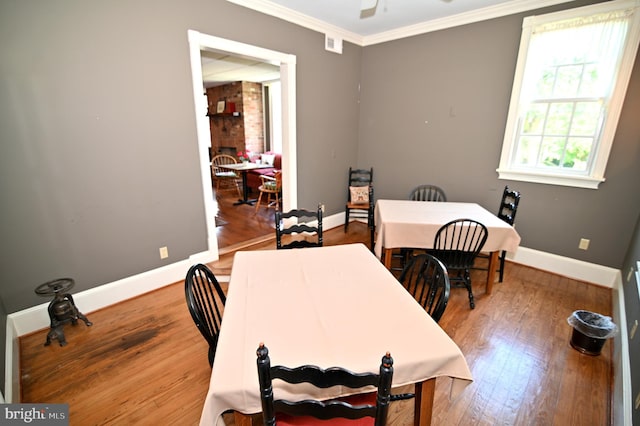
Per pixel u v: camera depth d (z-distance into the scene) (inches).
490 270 102.0
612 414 60.7
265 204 220.1
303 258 70.5
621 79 98.0
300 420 41.4
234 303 51.9
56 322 78.0
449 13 125.6
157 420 59.1
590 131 108.7
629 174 101.8
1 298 76.4
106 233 91.8
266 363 29.2
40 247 81.0
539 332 85.4
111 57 83.7
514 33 117.0
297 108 139.3
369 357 39.5
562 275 119.5
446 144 144.3
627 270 96.6
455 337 83.2
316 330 44.9
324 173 162.2
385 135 165.2
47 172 79.0
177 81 97.6
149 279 102.9
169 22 92.7
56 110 77.7
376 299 53.4
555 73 111.9
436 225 97.1
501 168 128.9
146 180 97.0
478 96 130.7
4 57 69.3
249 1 109.9
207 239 116.6
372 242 137.8
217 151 317.1
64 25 75.5
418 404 49.8
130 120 90.3
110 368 71.2
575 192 112.8
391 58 153.7
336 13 125.9
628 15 94.6
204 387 66.6
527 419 59.8
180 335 82.7
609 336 74.0
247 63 188.4
